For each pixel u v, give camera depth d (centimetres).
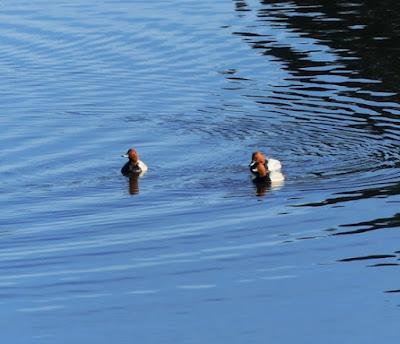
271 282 2070
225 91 3403
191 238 2328
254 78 3509
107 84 3509
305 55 3716
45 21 4275
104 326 1898
